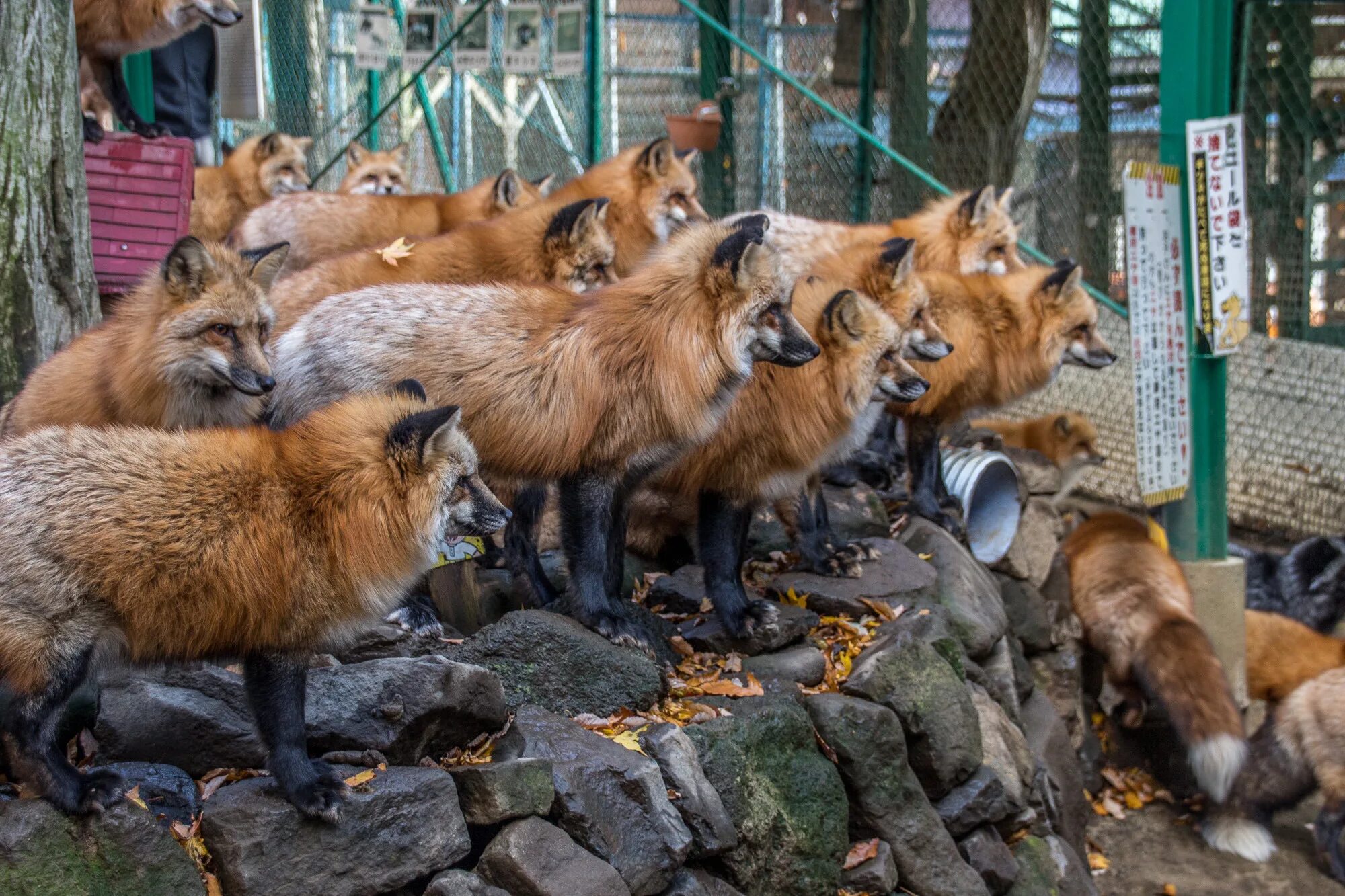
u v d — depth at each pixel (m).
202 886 2.83
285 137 8.93
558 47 9.76
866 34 10.37
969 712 4.80
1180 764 7.00
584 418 3.95
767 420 4.47
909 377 4.68
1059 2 10.86
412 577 3.07
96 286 4.89
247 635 2.84
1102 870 6.21
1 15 4.32
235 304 4.00
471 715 3.47
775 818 3.95
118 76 6.79
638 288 4.09
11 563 2.58
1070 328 6.46
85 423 3.99
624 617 4.13
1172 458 7.20
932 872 4.43
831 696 4.43
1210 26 7.03
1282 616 7.73
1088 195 10.12
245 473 2.86
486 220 6.15
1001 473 6.79
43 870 2.64
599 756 3.48
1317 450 8.97
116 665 2.83
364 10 10.91
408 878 3.04
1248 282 7.24
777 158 11.08
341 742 3.27
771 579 5.26
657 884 3.43
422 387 3.42
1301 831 6.78
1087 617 7.10
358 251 5.42
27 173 4.40
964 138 10.73
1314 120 9.56
